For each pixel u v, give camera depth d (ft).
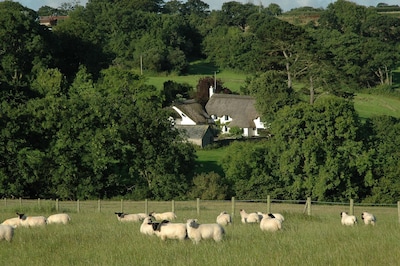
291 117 249.34
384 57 541.34
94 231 90.63
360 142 246.27
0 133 238.68
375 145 255.50
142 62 584.81
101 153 240.53
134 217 116.67
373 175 244.01
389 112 463.83
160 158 242.17
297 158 241.55
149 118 250.16
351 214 125.08
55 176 238.68
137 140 248.32
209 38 649.61
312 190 239.71
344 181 242.58
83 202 202.39
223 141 362.53
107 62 470.39
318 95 398.21
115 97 281.54
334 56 408.26
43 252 71.87
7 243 78.28
